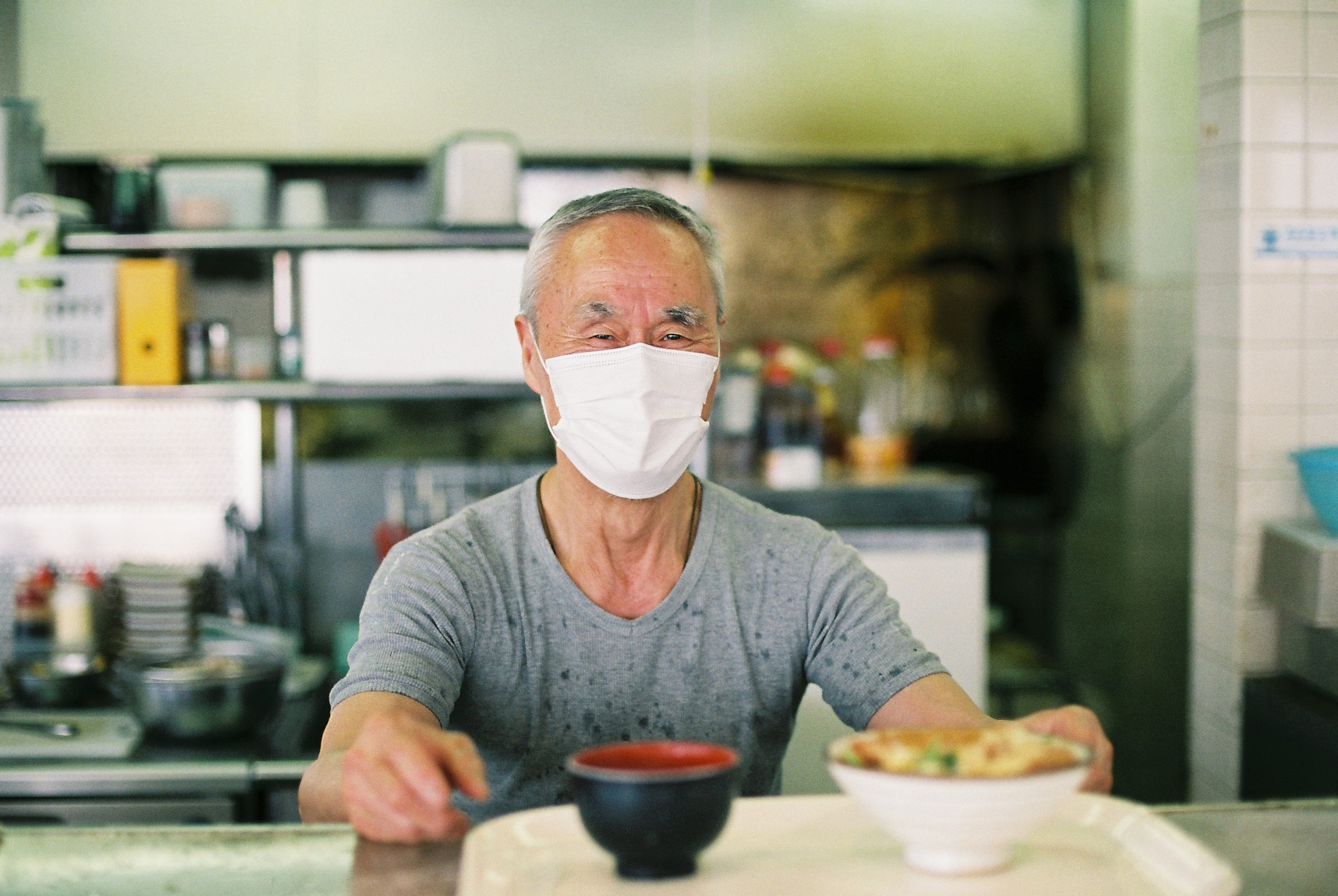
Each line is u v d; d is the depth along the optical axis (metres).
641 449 1.34
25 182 3.16
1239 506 2.43
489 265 3.44
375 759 0.96
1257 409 2.42
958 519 3.40
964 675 3.22
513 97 3.88
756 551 1.50
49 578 3.19
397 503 3.63
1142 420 4.00
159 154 3.75
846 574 1.50
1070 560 4.22
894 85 4.04
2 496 3.42
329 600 3.61
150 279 3.03
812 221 4.42
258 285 3.63
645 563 1.45
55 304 3.00
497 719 1.41
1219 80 2.46
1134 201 3.95
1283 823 1.00
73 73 3.71
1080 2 4.09
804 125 4.01
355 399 3.28
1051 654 4.25
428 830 0.95
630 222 1.38
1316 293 2.42
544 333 1.40
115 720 2.72
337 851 0.95
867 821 0.98
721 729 1.44
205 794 2.44
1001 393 4.43
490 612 1.40
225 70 3.76
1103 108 4.05
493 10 3.85
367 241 3.14
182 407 3.48
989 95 4.08
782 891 0.84
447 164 3.18
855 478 3.66
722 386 3.58
